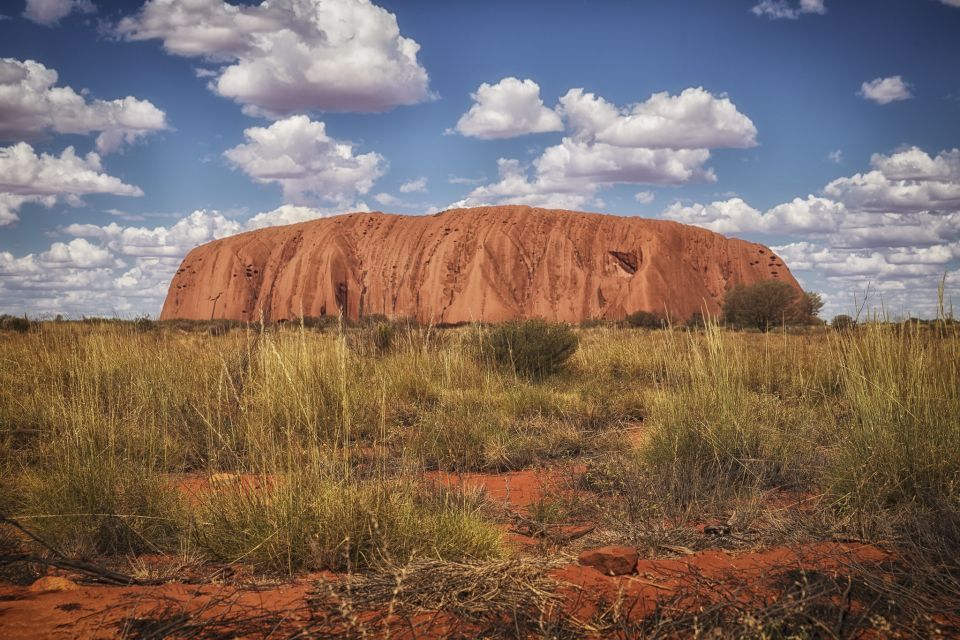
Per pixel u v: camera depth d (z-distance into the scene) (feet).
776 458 22.08
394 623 9.58
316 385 23.57
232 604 10.45
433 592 10.45
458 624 9.52
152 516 16.05
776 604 9.67
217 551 14.15
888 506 16.69
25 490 18.86
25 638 8.95
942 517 14.24
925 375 18.83
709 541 14.69
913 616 10.12
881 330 21.07
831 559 12.78
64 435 20.11
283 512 13.97
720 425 22.85
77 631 9.21
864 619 9.85
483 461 26.04
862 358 20.77
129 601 10.53
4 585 11.78
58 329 42.47
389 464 21.67
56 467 18.72
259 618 9.83
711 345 24.97
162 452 22.11
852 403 20.45
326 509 14.16
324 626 9.42
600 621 9.61
